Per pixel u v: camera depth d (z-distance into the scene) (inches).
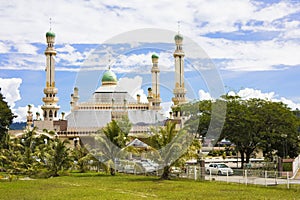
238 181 1217.4
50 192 1006.4
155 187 1098.1
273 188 1045.2
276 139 1876.2
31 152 1742.1
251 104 1857.8
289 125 1852.9
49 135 2055.9
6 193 995.3
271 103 1856.5
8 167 1664.6
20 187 1145.4
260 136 1833.2
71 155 1777.8
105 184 1205.1
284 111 1834.4
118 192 994.7
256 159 2433.6
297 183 1117.1
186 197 887.7
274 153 2112.5
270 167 1609.3
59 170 1619.1
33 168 1609.3
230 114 1798.7
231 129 1823.3
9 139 1850.4
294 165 1456.7
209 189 1039.0
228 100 1841.8
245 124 1793.8
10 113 2491.4
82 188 1099.3
